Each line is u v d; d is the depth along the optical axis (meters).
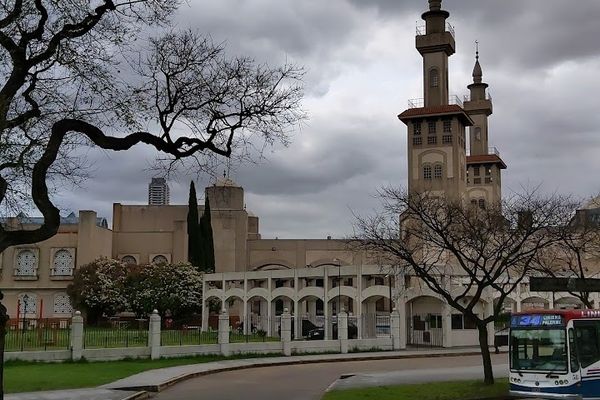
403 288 46.34
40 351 31.03
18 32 14.46
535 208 39.50
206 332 48.12
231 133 16.17
